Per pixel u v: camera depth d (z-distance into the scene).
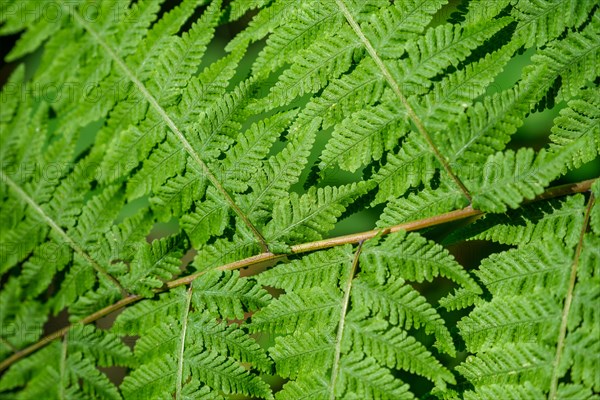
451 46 0.41
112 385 0.41
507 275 0.41
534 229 0.41
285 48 0.42
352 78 0.42
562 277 0.41
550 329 0.40
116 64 0.41
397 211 0.42
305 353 0.41
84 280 0.41
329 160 0.42
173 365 0.41
